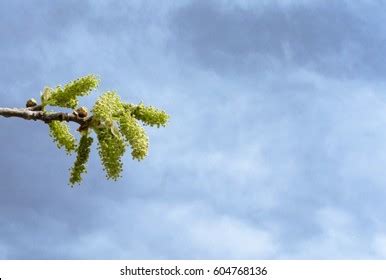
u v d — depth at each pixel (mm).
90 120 7414
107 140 7312
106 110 7273
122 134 7324
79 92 7566
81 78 7590
